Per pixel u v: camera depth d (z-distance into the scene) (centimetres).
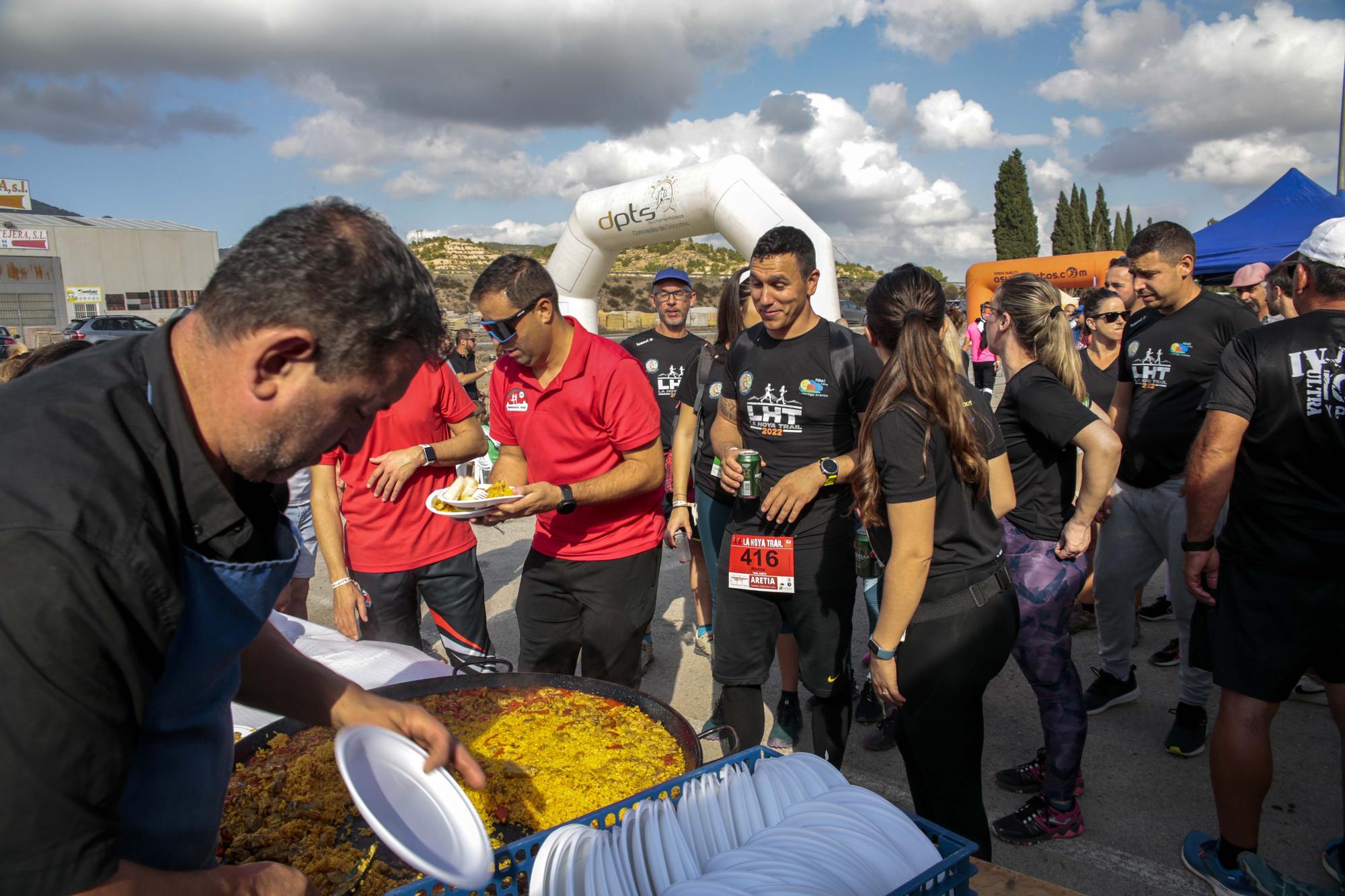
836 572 277
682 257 6612
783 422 285
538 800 167
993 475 242
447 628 328
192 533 95
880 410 205
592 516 289
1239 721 237
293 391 94
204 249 4612
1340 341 214
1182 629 331
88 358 95
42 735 76
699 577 443
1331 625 221
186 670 100
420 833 109
